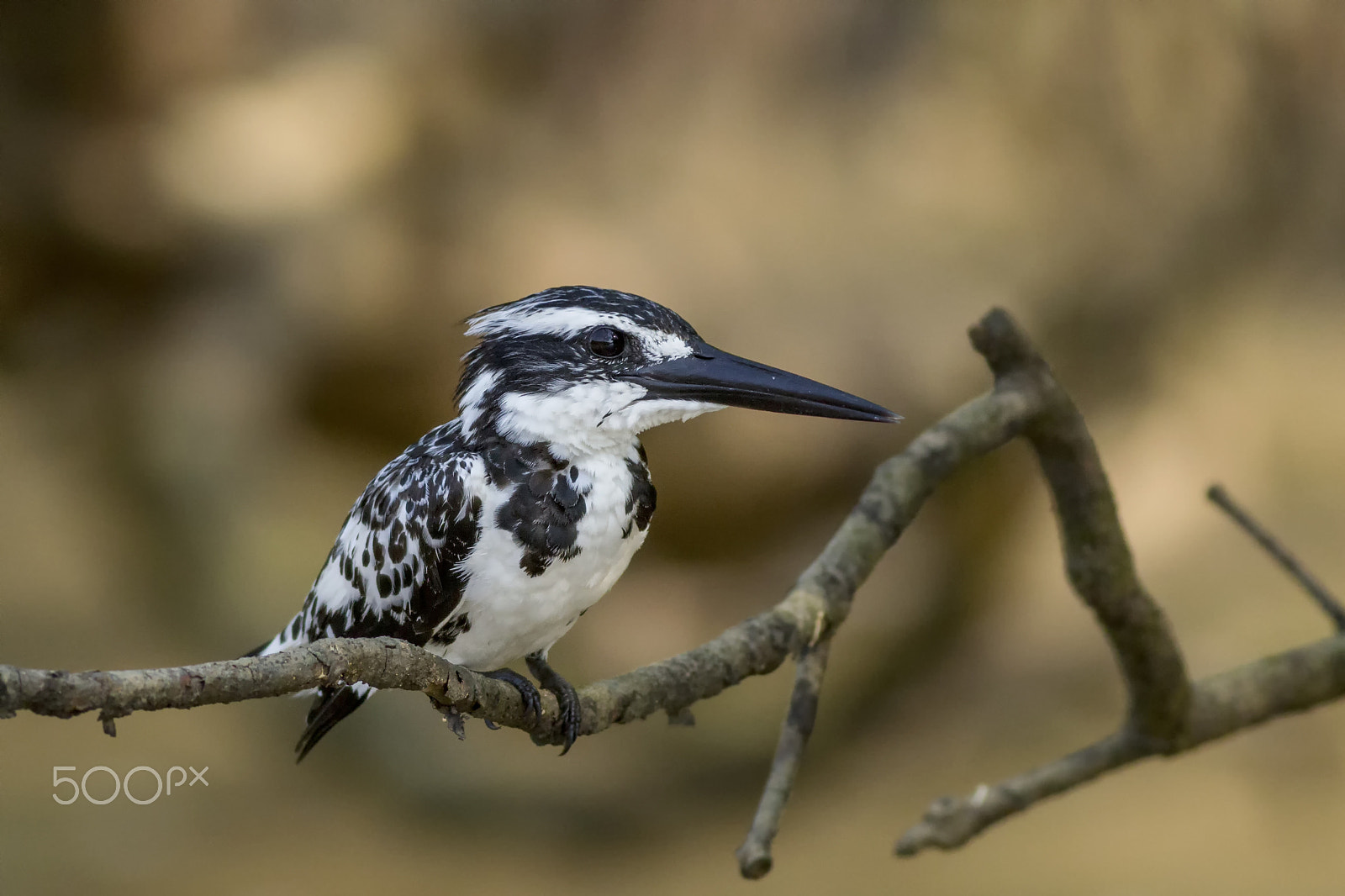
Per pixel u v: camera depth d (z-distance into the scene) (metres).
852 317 11.12
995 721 12.85
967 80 11.78
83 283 11.82
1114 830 11.41
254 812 12.15
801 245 11.12
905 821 11.84
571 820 12.01
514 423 5.01
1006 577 13.51
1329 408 14.54
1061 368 12.60
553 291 5.22
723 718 12.63
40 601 15.41
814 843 11.81
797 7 11.23
